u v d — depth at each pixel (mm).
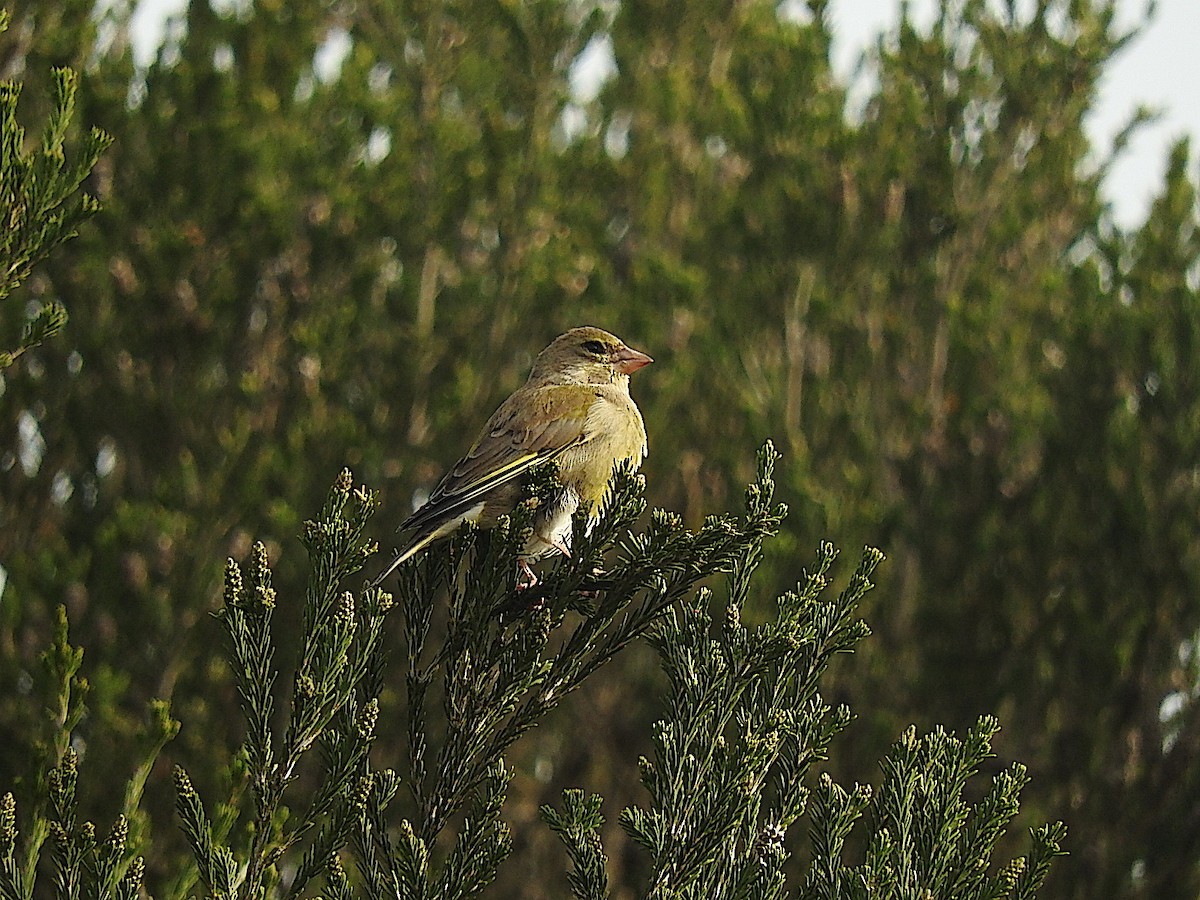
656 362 17016
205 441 15625
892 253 18375
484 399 16828
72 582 14547
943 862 5961
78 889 5918
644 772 5918
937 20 18734
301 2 17062
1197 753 15594
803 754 6086
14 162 6750
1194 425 16359
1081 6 18562
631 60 19453
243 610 5816
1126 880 15312
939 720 16438
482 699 6094
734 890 5930
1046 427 16922
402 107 17562
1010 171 18688
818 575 6098
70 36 15312
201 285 15953
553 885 16969
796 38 18422
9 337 15586
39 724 13805
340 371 16609
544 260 17469
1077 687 16219
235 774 6648
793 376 17656
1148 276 17156
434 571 6465
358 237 16562
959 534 16984
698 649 5980
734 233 18344
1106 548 16391
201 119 16109
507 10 17844
